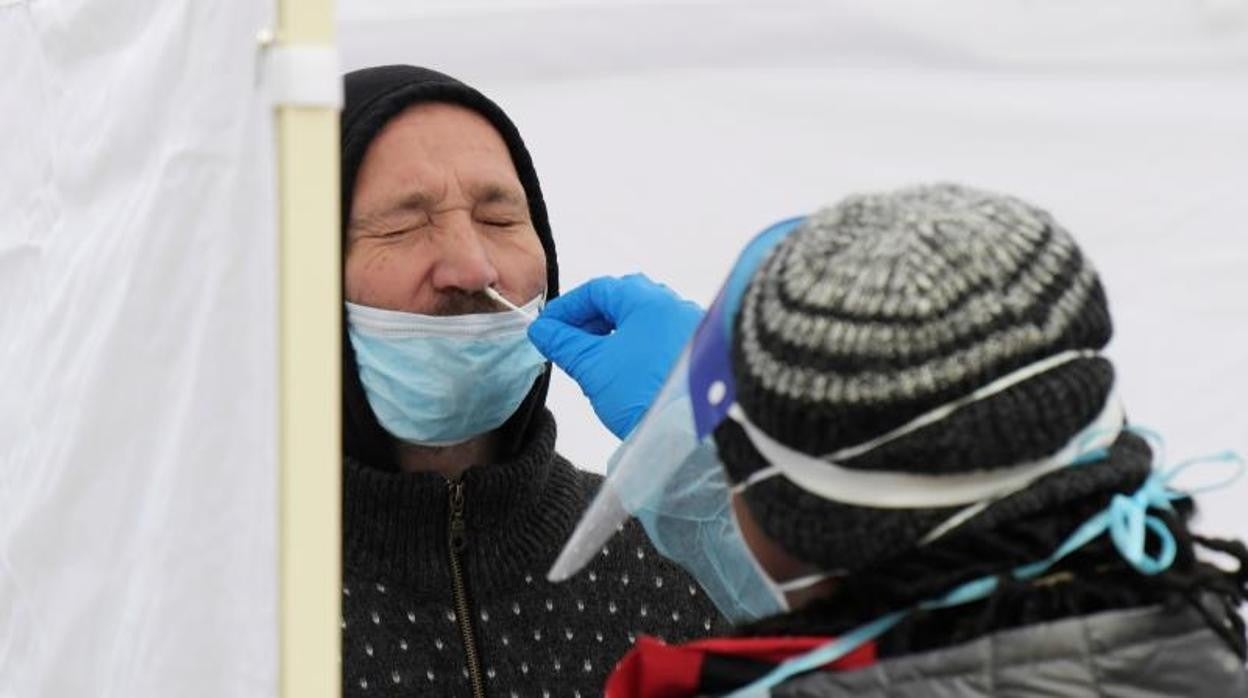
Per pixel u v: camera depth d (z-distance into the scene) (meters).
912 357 4.88
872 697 5.00
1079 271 5.09
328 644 4.86
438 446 8.27
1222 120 9.36
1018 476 5.00
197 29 5.23
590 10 9.66
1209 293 9.45
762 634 5.39
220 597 5.17
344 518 8.13
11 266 7.07
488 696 8.15
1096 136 9.48
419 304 7.96
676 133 9.80
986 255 4.98
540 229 8.70
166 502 5.32
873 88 9.62
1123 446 5.21
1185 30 9.33
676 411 6.17
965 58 9.53
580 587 8.39
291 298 4.79
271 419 4.89
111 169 6.01
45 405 6.46
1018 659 4.91
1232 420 9.48
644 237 9.90
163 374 5.51
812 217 5.37
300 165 4.80
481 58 9.66
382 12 9.53
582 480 8.84
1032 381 4.90
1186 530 5.13
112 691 5.95
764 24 9.66
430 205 8.05
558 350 7.79
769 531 5.27
